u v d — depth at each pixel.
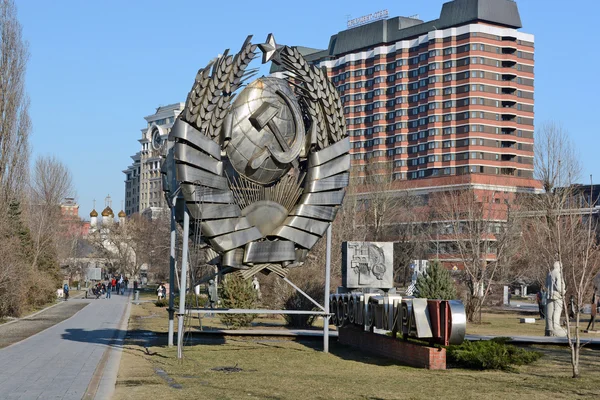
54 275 70.12
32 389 15.31
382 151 134.88
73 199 88.50
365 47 140.75
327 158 23.39
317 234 23.36
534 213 58.12
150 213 142.62
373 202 77.50
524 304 69.94
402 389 16.14
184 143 20.92
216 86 21.20
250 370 19.34
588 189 73.56
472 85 122.88
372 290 36.97
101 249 118.12
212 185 21.31
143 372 18.34
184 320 24.36
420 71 130.00
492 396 15.28
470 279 49.50
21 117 55.56
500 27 125.31
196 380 17.19
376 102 136.38
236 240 21.94
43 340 27.47
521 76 125.88
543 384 17.09
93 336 29.52
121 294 85.81
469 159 122.00
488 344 20.80
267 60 22.45
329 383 16.97
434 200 82.94
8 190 55.12
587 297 36.78
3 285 40.78
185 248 21.78
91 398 14.24
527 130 126.00
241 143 21.95
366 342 24.58
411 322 20.38
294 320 36.16
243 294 36.06
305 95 23.52
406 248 75.75
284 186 22.97
